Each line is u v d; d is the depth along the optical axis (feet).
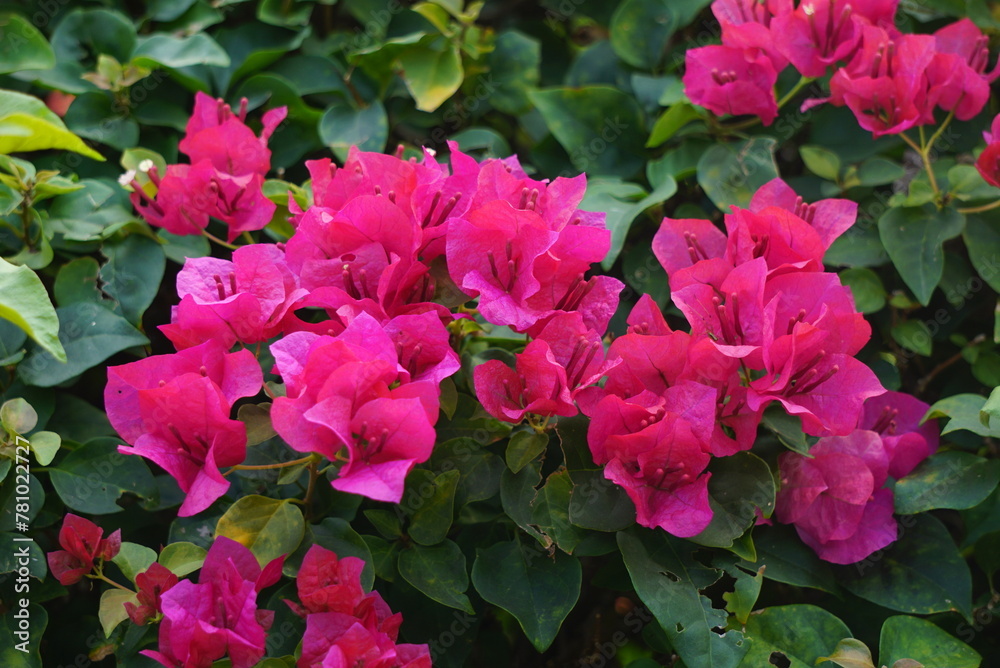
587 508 3.85
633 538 3.87
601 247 3.85
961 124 4.40
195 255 4.19
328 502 3.94
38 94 4.44
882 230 4.21
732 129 4.38
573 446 3.88
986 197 4.23
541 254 3.78
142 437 3.72
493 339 4.10
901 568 3.99
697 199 4.45
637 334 3.84
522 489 3.88
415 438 3.66
